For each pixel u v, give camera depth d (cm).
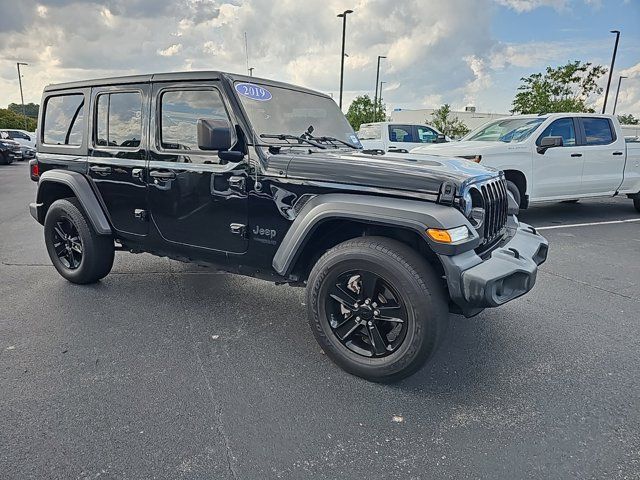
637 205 886
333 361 297
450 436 234
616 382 284
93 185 407
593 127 803
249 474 207
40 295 420
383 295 277
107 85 388
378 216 264
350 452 222
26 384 276
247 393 270
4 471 206
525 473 209
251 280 469
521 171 732
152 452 220
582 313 392
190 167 342
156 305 401
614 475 207
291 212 302
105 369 294
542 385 281
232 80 328
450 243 249
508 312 392
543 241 344
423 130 1223
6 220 793
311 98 388
